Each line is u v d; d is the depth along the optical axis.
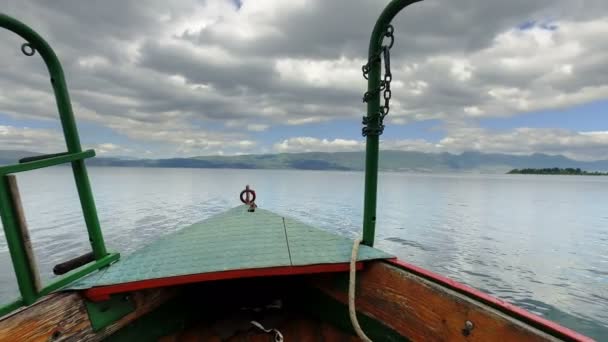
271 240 3.15
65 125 2.38
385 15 2.69
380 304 2.45
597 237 25.17
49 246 19.45
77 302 2.07
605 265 17.64
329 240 3.14
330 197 59.31
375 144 2.94
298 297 3.29
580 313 11.84
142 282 2.25
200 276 2.38
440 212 39.97
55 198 49.31
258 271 2.49
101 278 2.27
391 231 27.19
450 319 1.90
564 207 46.84
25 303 1.82
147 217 31.23
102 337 2.20
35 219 29.62
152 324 2.60
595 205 49.78
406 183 129.50
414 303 2.16
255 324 2.89
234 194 62.44
